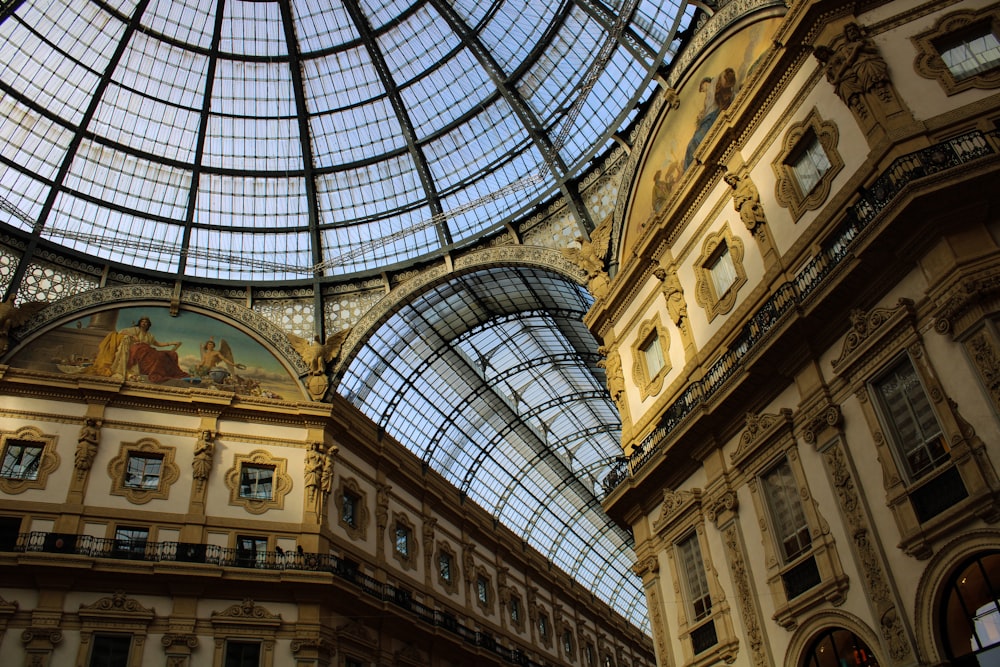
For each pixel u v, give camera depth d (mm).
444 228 31453
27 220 27875
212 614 23250
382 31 29656
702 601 19109
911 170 14047
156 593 23141
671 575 20406
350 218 32406
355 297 31734
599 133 27703
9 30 26141
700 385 19938
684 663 19141
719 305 20047
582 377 41906
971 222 13414
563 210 28781
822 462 15734
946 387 13156
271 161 31672
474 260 30312
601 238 26734
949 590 12875
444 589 33031
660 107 24453
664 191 23859
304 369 29922
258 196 31828
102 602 22344
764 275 18406
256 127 31125
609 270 26266
